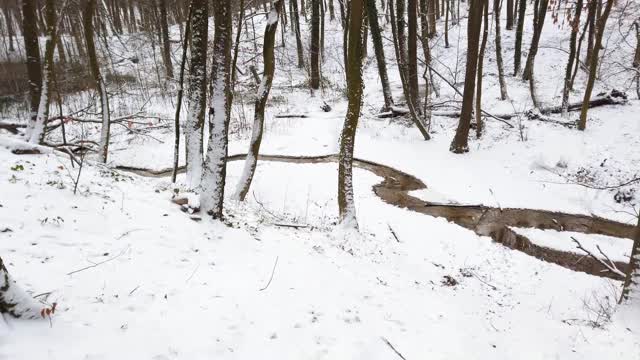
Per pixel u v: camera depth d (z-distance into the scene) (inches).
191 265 217.9
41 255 184.4
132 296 179.2
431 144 631.2
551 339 241.9
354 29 305.1
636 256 257.4
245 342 173.6
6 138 297.3
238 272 225.3
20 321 141.4
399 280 282.2
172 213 262.7
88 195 249.3
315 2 877.2
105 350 145.3
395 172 536.1
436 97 834.8
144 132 620.7
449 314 252.4
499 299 293.1
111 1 1354.6
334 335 197.2
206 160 276.7
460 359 206.5
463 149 593.9
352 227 342.0
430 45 1145.4
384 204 441.4
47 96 390.3
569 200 458.6
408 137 661.3
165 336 162.4
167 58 952.3
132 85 930.1
